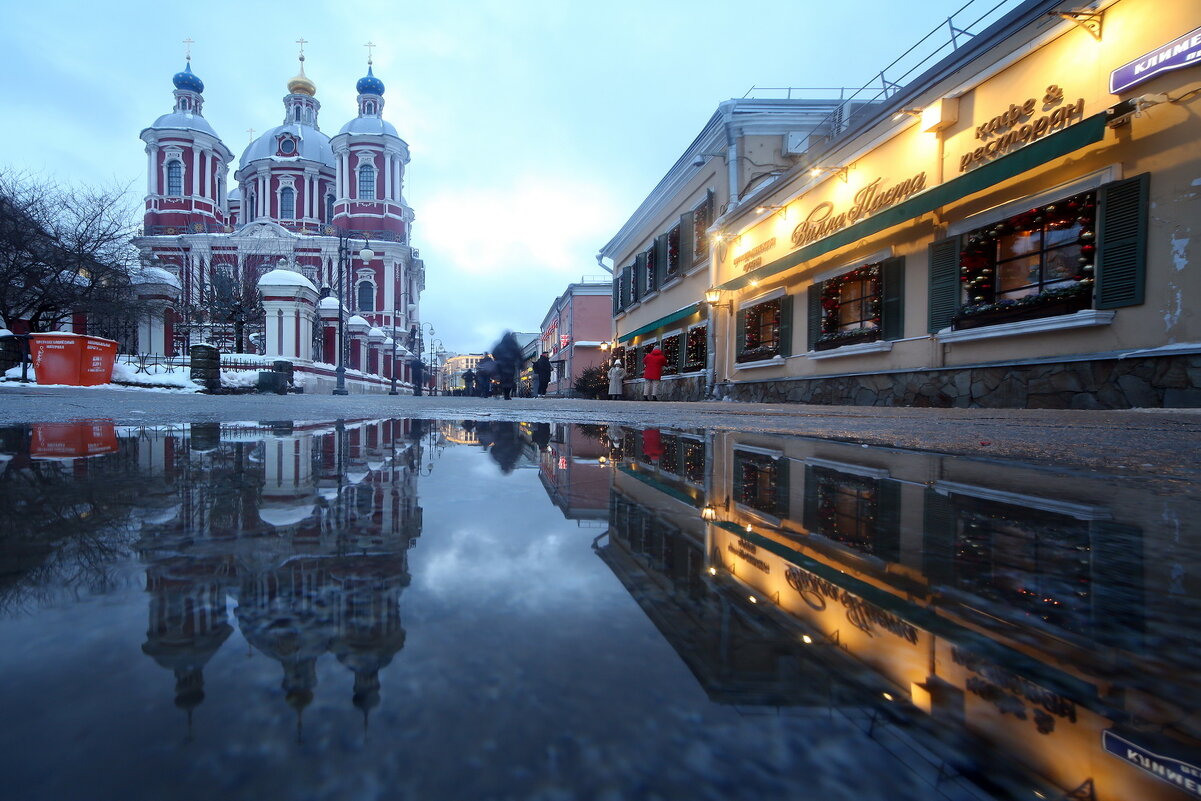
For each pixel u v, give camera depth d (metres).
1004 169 7.47
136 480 1.20
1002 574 0.59
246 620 0.41
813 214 12.16
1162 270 6.23
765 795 0.21
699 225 17.81
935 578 0.58
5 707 0.27
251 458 1.67
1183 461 1.98
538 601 0.47
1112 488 1.33
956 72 8.72
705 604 0.47
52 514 0.83
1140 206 6.39
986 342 8.29
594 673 0.33
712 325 16.52
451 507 0.92
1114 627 0.43
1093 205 6.88
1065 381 7.16
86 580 0.50
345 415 4.83
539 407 8.95
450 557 0.61
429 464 1.57
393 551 0.63
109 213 19.22
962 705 0.29
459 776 0.22
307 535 0.70
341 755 0.23
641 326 23.45
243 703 0.28
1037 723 0.26
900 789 0.21
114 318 20.66
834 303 11.59
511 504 0.95
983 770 0.23
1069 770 0.22
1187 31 6.02
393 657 0.35
